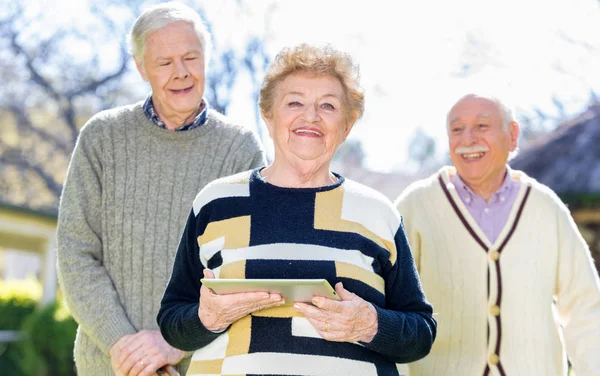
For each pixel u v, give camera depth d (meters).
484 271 5.12
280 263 3.52
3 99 23.66
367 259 3.62
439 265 5.24
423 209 5.35
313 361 3.45
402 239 3.75
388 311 3.54
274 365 3.44
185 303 3.76
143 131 4.74
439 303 5.23
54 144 24.55
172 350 4.43
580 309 5.10
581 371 4.99
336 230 3.59
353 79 3.77
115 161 4.70
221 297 3.37
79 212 4.65
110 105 23.03
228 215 3.65
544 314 5.07
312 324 3.38
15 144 24.55
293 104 3.70
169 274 4.61
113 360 4.45
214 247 3.65
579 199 12.56
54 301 15.80
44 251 18.25
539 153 13.41
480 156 5.20
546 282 5.10
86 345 4.69
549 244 5.12
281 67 3.76
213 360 3.54
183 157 4.71
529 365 5.01
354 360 3.50
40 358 15.13
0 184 24.61
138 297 4.59
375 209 3.69
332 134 3.70
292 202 3.62
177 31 4.69
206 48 4.87
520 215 5.17
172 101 4.69
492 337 5.06
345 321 3.36
